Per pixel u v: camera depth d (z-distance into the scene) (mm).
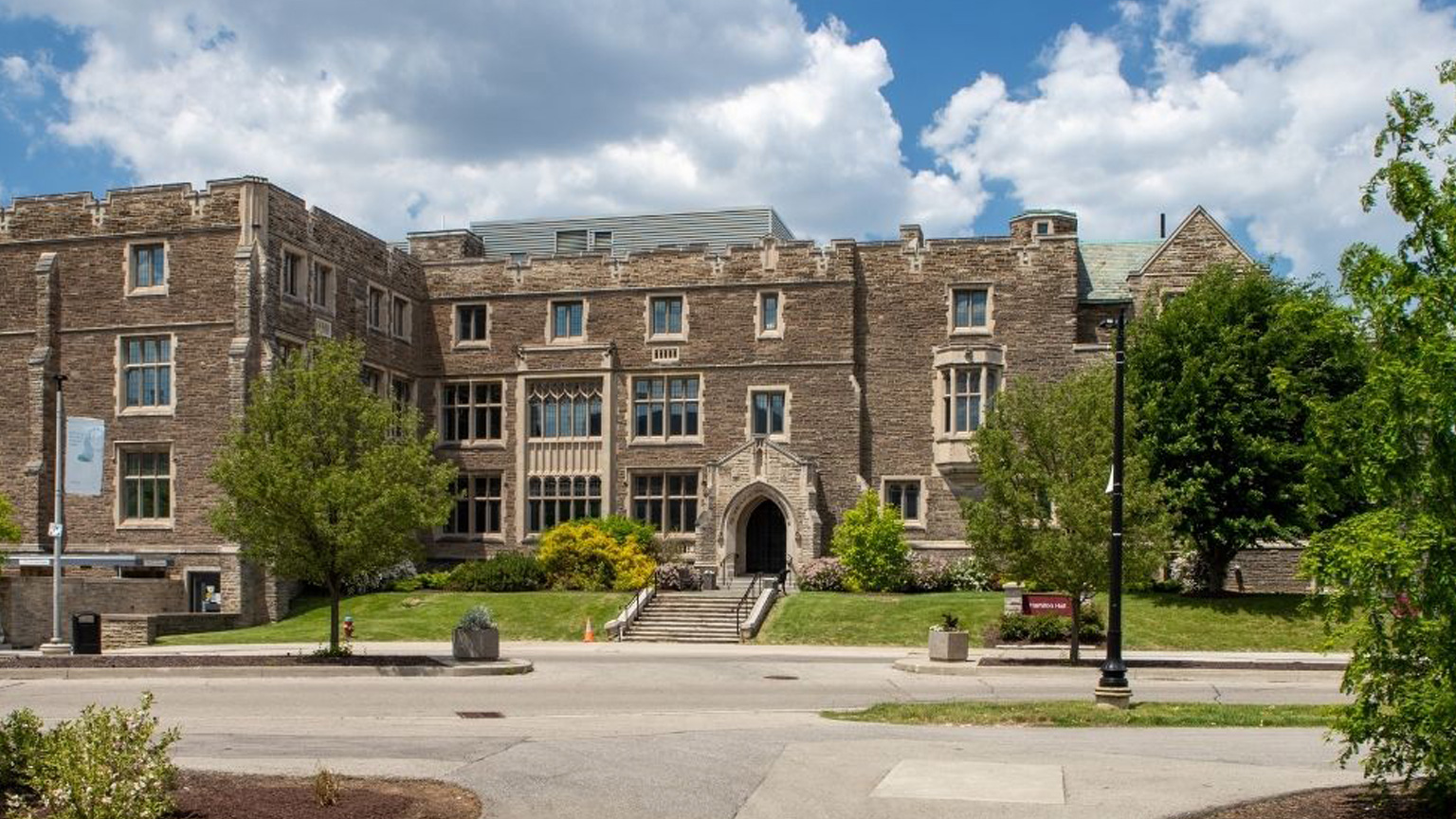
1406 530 11531
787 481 44906
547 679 26266
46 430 42625
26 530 42250
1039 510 29781
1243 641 34781
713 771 14078
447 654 30641
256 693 23203
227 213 41469
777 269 47719
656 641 37406
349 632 34375
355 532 27469
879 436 46688
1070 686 25422
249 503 28359
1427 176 11633
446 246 55719
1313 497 12492
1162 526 29312
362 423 29109
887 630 36906
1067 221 52844
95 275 43000
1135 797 12477
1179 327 38656
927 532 46000
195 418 41562
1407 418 11328
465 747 15945
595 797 12859
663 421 48438
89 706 11555
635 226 58406
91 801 10508
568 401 49250
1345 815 11594
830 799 12648
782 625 37656
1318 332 12375
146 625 35750
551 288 49750
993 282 46125
